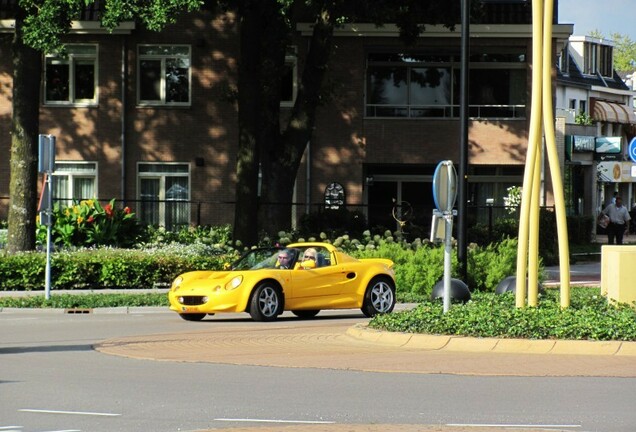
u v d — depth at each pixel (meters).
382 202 52.28
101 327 23.86
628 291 23.23
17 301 29.36
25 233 37.03
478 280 34.28
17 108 37.16
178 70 50.69
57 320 25.91
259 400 13.05
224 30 50.53
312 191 50.84
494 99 51.56
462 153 29.91
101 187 50.50
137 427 11.21
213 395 13.45
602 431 10.99
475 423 11.48
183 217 50.47
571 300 22.59
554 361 16.73
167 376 15.26
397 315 20.50
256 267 26.41
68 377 15.18
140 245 39.28
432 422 11.55
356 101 50.81
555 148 20.36
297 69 50.69
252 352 18.27
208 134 50.62
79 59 50.47
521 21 50.75
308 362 16.81
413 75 51.47
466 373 15.50
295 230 43.12
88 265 34.25
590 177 69.38
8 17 49.72
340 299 26.50
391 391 13.80
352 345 19.27
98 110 50.50
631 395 13.49
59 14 35.34
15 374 15.53
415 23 44.16
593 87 84.88
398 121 51.19
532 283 20.81
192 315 26.11
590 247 55.94
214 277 25.72
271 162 42.78
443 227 20.23
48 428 11.15
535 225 20.66
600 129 85.81
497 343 18.05
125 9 35.41
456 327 18.95
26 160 37.12
